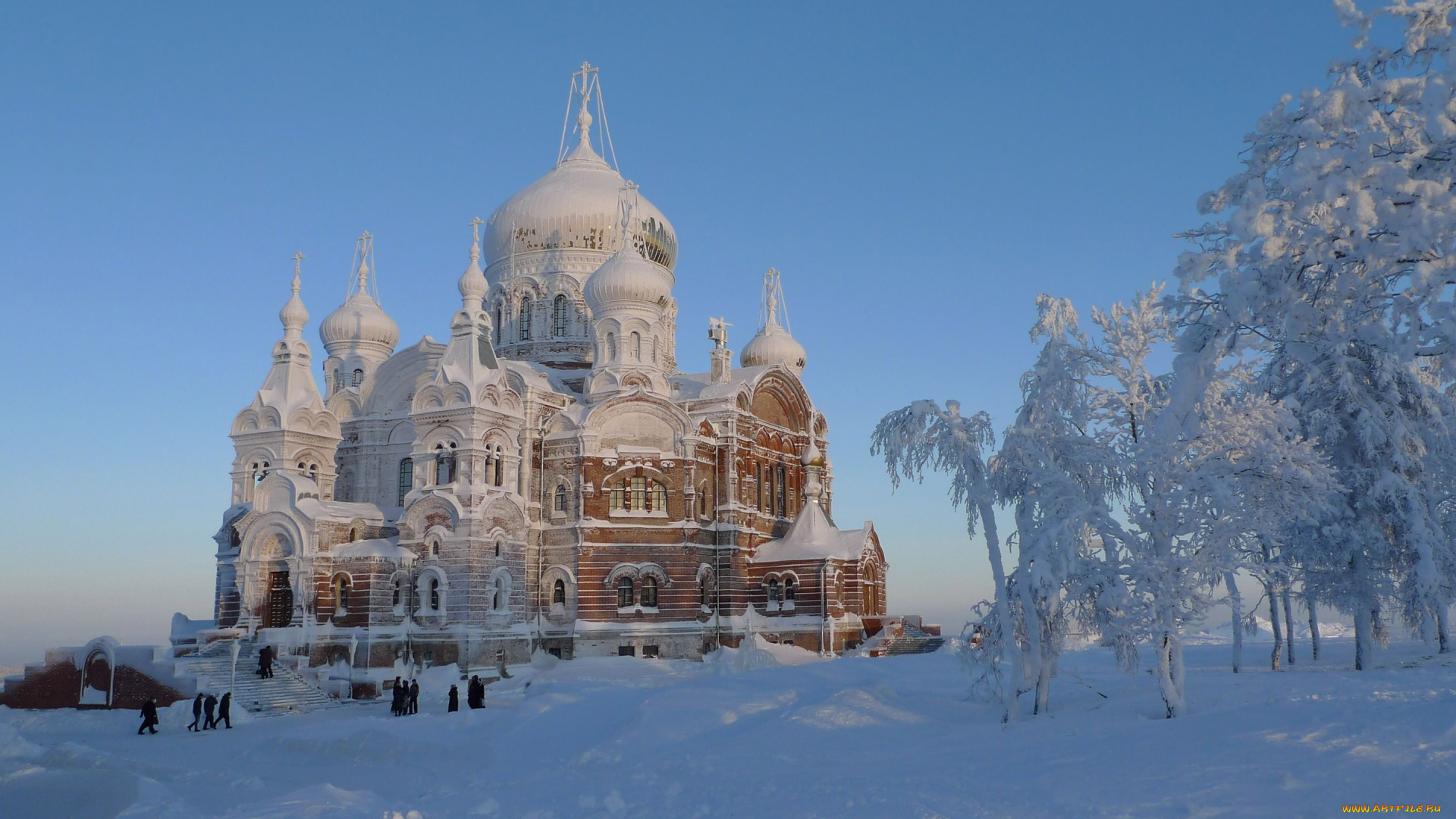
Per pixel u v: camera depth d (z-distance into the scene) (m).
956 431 34.41
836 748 28.69
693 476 73.31
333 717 51.16
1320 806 16.94
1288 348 22.03
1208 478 30.48
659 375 75.81
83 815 27.06
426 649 63.66
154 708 46.41
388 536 69.38
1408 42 19.72
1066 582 32.22
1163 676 29.81
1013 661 32.41
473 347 68.31
